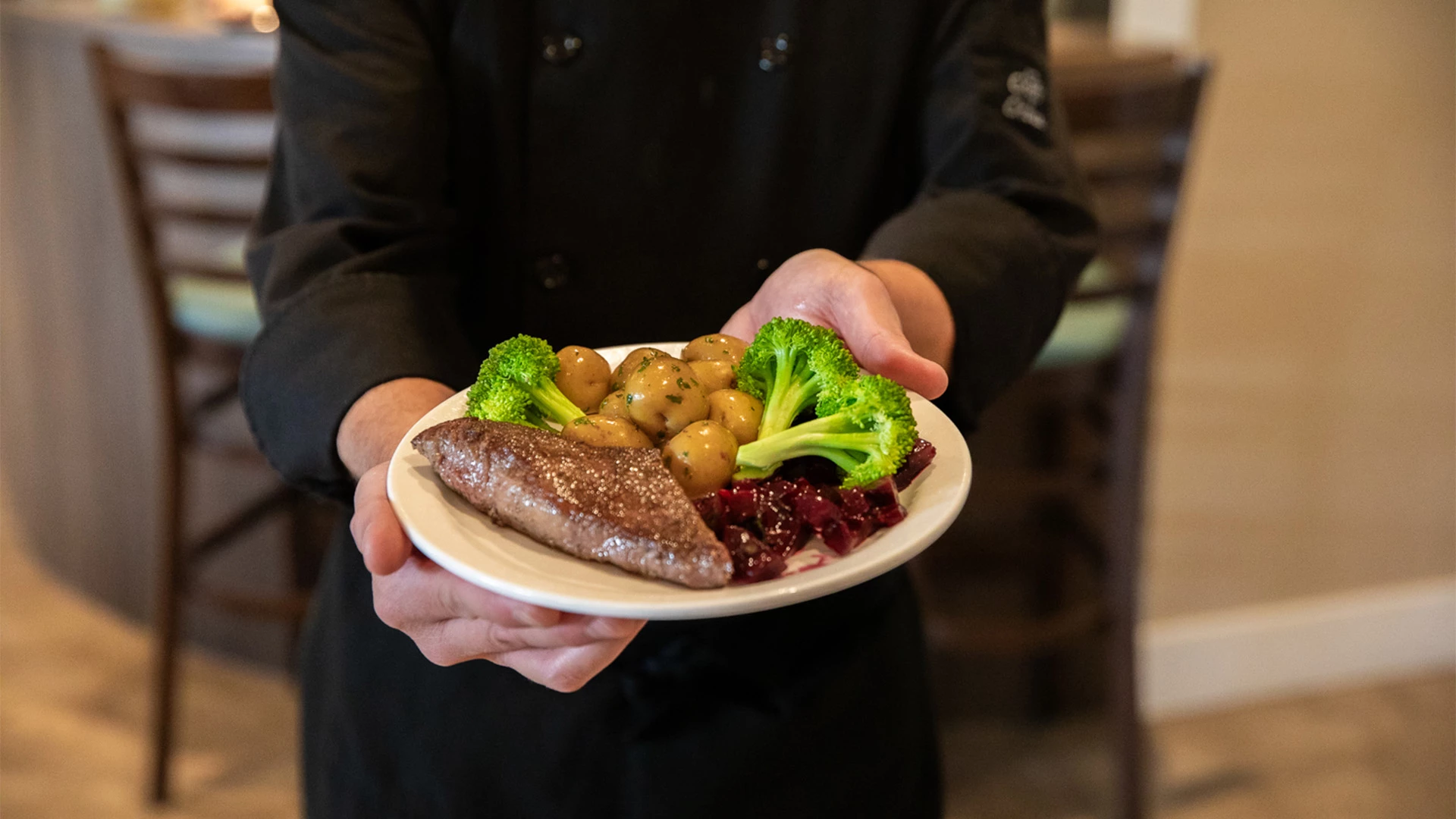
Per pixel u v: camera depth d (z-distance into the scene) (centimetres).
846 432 61
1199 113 137
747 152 90
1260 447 204
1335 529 212
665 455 61
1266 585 214
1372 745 200
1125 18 192
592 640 56
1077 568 188
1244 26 177
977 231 83
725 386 69
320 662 91
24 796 179
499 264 92
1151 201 144
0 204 217
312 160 81
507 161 88
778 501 58
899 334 68
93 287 199
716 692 82
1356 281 194
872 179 92
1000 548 183
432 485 60
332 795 89
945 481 60
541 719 82
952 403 84
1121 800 170
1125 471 157
